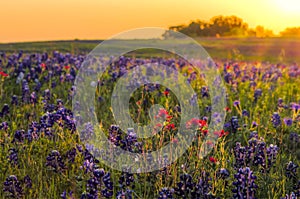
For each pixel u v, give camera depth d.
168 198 5.34
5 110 8.77
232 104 10.37
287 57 36.62
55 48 32.88
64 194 5.31
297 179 6.39
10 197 5.55
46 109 8.85
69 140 6.87
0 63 13.52
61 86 12.02
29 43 39.84
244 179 5.35
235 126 8.19
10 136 7.22
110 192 5.35
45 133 6.91
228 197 5.62
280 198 5.51
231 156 6.77
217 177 5.96
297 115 8.92
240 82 13.29
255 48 44.31
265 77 14.09
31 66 13.70
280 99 10.31
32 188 5.77
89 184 5.28
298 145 8.03
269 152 6.48
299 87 13.17
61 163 6.05
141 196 5.63
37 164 6.36
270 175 6.21
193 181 5.75
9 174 6.02
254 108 10.24
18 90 11.45
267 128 8.34
